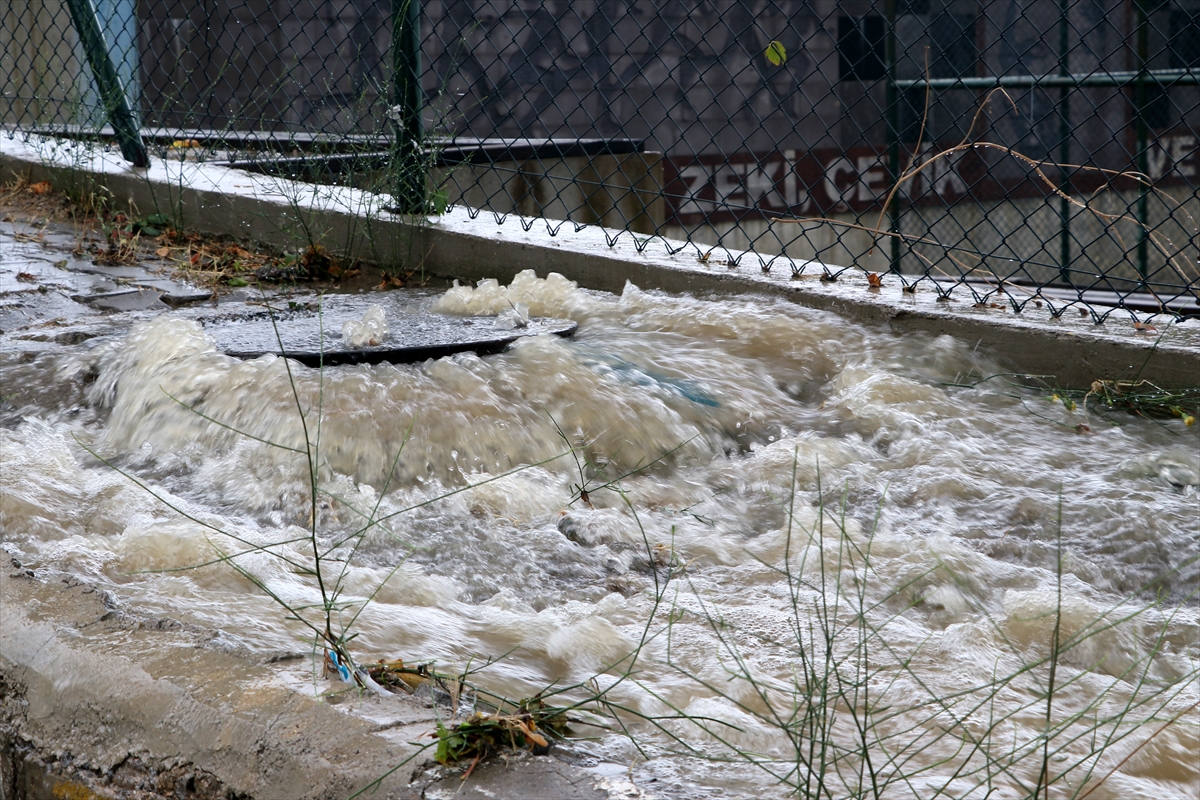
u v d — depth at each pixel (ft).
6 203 24.57
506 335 15.33
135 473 12.66
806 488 12.46
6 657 7.44
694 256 18.75
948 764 6.81
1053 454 13.20
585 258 18.80
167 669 6.89
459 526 11.42
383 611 8.87
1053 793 6.49
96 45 24.90
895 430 13.76
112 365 14.47
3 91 30.83
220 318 16.92
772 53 17.22
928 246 43.39
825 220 18.02
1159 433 13.78
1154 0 43.09
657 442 13.38
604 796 5.72
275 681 6.70
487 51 48.21
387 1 45.39
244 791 6.10
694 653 8.52
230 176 23.75
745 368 15.29
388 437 12.66
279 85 25.02
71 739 6.85
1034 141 43.68
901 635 8.99
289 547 10.55
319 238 21.08
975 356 15.69
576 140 31.71
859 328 16.40
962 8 44.73
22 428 13.28
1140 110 15.84
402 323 16.28
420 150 20.80
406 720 6.31
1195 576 10.59
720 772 6.29
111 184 23.93
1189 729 7.45
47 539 10.52
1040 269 42.45
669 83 49.44
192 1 43.24
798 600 9.68
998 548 11.07
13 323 16.61
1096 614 9.31
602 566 10.68
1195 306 19.30
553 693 6.85
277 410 12.91
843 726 7.38
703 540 11.27
